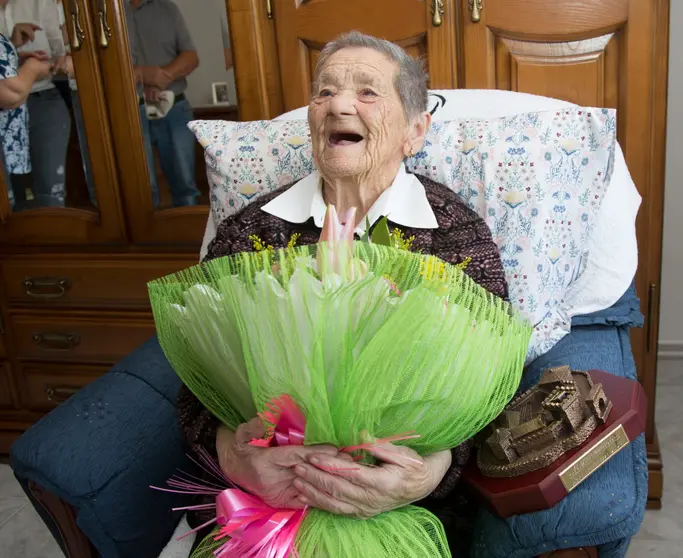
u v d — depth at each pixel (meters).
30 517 1.97
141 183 1.93
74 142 1.96
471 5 1.57
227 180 1.42
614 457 0.89
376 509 0.80
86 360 2.15
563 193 1.28
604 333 1.23
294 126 1.42
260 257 0.80
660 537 1.71
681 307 2.53
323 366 0.74
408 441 0.83
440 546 0.86
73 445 1.06
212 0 1.77
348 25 1.66
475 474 0.91
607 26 1.53
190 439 1.03
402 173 1.27
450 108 1.46
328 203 1.26
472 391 0.78
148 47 1.83
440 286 0.74
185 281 0.86
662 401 2.31
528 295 1.25
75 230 2.03
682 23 2.25
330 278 0.73
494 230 1.28
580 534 0.83
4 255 2.12
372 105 1.14
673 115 2.34
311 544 0.78
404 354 0.73
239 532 0.80
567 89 1.60
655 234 1.64
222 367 0.84
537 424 0.88
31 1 1.84
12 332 2.19
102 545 1.02
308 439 0.80
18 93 1.93
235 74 1.74
